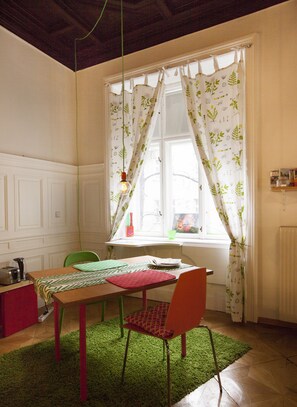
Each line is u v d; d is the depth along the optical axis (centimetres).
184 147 374
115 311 331
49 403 176
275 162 287
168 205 380
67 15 323
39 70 365
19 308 282
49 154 378
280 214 286
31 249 347
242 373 205
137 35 360
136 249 373
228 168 306
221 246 319
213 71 344
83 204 419
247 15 301
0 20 312
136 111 362
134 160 362
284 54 283
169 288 358
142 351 235
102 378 199
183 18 328
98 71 405
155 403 175
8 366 216
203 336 261
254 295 293
